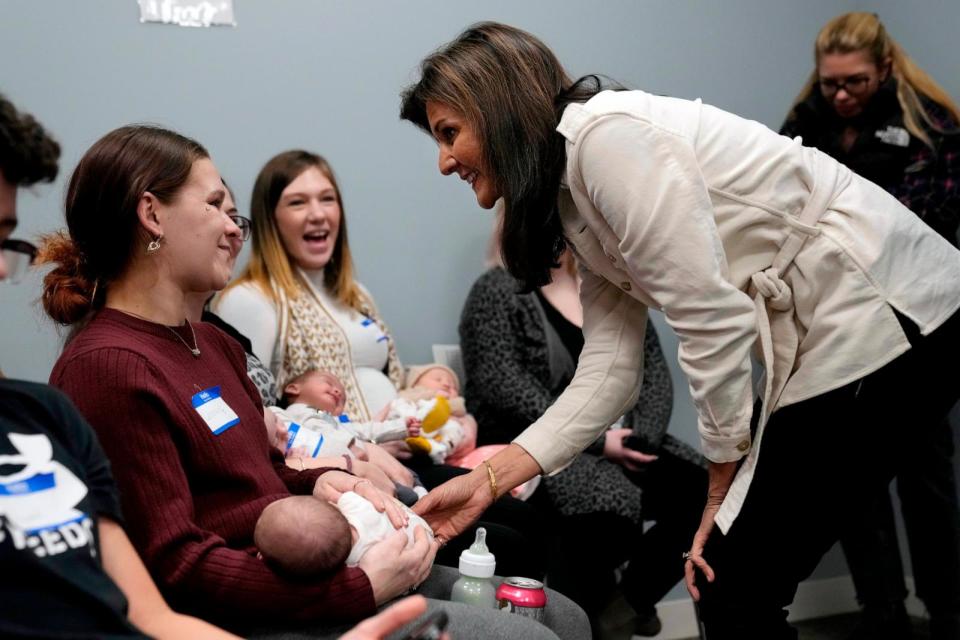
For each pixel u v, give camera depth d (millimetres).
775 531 1635
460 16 3096
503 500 2236
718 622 1676
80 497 1060
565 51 3254
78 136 2635
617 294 1891
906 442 1658
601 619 2494
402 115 1742
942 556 3004
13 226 1057
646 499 2764
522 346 2814
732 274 1615
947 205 2896
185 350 1467
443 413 2547
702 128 1558
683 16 3416
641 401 2895
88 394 1284
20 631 950
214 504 1413
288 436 2072
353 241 3012
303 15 2893
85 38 2635
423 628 1063
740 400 1597
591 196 1524
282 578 1312
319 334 2533
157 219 1416
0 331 2494
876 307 1567
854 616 3533
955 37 3361
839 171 1650
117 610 1030
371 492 1548
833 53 2973
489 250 2998
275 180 2564
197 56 2768
